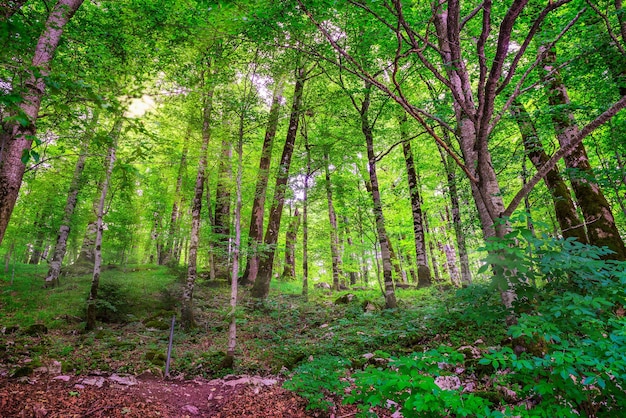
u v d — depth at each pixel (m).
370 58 9.77
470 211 12.31
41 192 14.14
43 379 5.25
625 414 2.40
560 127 8.38
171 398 5.32
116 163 3.82
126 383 5.55
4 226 4.98
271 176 13.24
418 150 16.16
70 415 4.05
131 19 7.17
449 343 6.77
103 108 3.17
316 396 4.71
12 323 8.89
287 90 14.73
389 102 10.94
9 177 5.07
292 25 5.57
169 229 17.62
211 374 6.80
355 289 19.22
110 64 6.75
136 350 7.84
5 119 2.59
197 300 12.78
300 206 14.84
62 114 3.57
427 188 17.47
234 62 8.19
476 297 4.08
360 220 12.40
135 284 13.09
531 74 8.77
